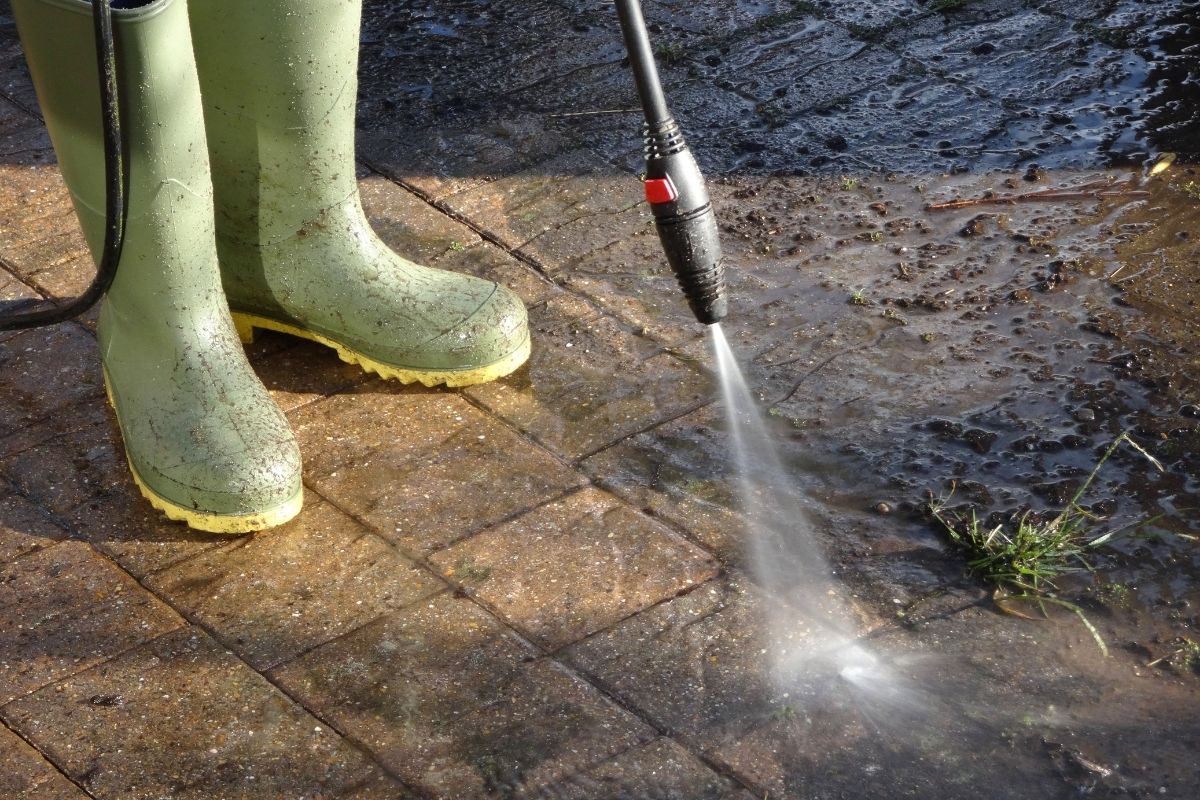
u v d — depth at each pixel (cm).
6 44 411
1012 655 297
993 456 321
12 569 309
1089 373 333
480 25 420
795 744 288
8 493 319
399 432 328
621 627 301
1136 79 396
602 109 393
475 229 364
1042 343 339
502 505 316
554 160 380
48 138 385
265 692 295
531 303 349
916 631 300
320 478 321
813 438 325
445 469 322
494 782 285
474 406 331
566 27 418
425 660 298
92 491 319
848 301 348
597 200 371
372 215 367
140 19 294
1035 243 358
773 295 350
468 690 294
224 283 337
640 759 287
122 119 300
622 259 358
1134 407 328
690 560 309
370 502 317
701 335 342
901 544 310
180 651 299
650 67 285
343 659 298
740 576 306
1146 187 369
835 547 310
